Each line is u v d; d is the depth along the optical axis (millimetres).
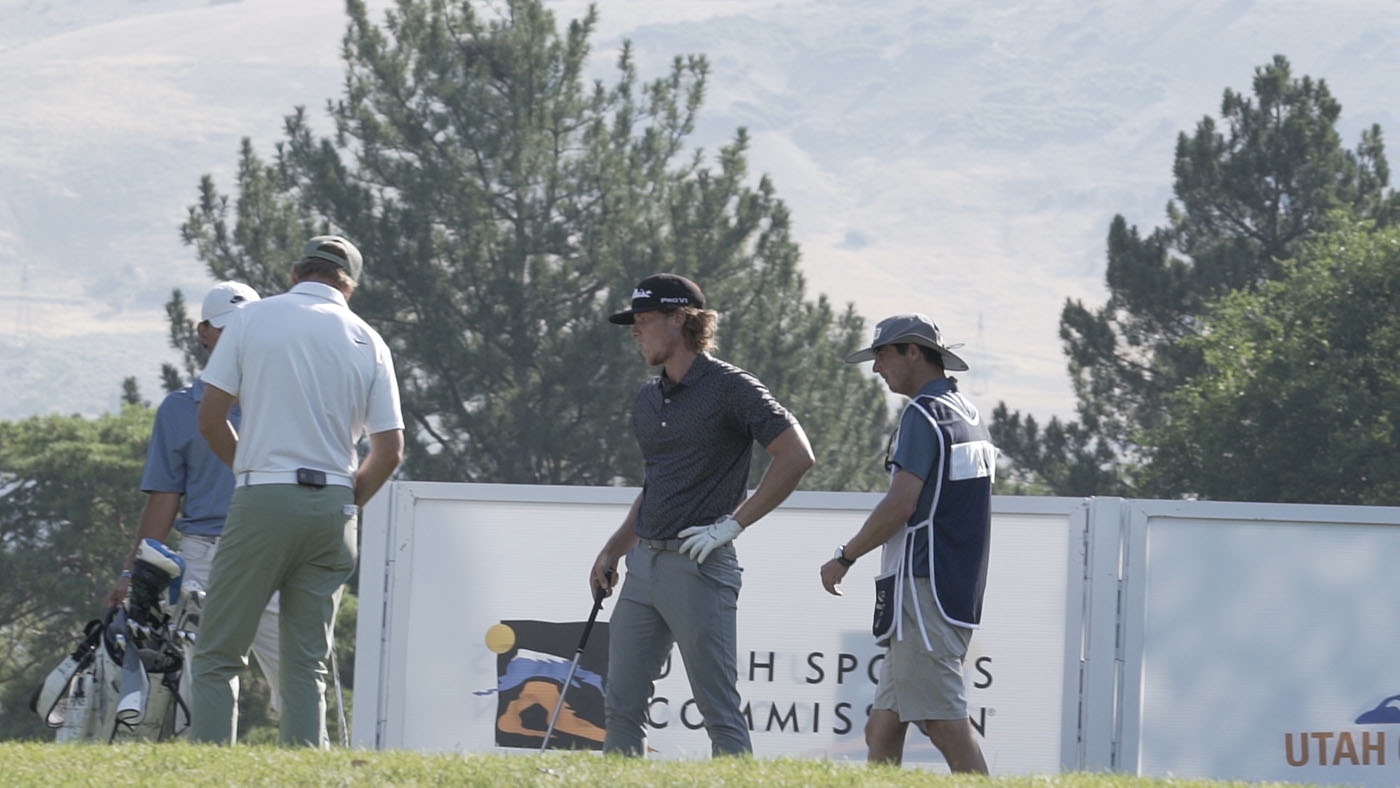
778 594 29000
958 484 23094
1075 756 28562
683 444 22859
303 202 112812
